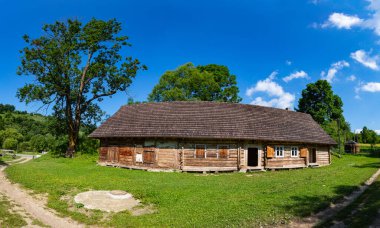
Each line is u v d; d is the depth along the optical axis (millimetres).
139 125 26625
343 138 57656
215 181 18766
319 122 55875
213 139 25359
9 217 10297
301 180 19016
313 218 10352
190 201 12633
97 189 14812
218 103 29531
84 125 39969
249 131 26484
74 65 35750
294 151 29984
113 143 28344
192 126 25453
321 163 33594
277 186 16469
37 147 78438
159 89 56719
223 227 9273
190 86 54906
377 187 16500
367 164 33188
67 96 36188
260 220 9922
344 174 22141
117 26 37312
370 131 96875
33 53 33594
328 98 57281
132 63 37469
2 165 27469
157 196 13453
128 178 18984
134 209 11750
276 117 31703
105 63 38094
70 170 22609
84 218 10539
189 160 24766
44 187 15125
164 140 25016
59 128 38750
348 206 11922
